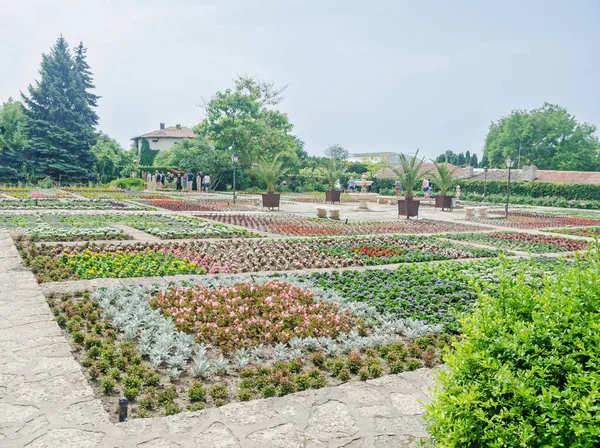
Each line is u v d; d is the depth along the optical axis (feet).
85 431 9.87
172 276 24.41
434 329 17.61
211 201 88.07
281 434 10.01
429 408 7.49
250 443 9.60
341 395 12.04
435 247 37.81
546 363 6.78
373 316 19.31
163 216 56.80
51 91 134.92
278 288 21.52
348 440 9.86
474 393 6.82
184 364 13.88
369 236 44.16
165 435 9.81
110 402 11.75
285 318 17.88
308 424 10.49
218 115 145.18
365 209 82.64
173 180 138.82
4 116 155.84
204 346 15.38
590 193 109.50
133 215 56.49
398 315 19.36
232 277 24.09
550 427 6.04
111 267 25.70
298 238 41.22
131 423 10.26
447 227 55.88
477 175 152.66
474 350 7.65
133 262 26.81
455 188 137.28
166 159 173.58
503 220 67.82
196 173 136.15
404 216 69.46
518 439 6.30
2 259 26.63
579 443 5.82
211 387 12.41
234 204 81.82
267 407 11.24
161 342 14.87
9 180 128.16
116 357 14.19
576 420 5.96
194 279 23.50
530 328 7.29
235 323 17.10
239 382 13.23
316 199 109.29
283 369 13.65
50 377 12.34
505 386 6.59
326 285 23.75
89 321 16.92
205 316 17.81
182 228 45.11
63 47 142.41
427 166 161.79
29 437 9.57
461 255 34.88
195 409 11.43
